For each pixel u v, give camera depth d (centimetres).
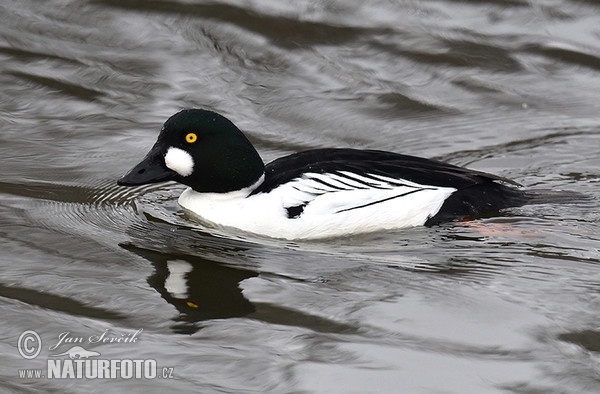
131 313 1069
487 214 1279
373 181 1262
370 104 1609
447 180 1281
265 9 1816
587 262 1179
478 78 1677
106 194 1367
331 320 1057
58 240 1229
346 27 1783
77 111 1583
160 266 1175
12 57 1703
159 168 1283
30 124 1545
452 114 1589
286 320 1057
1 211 1298
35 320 1049
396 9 1828
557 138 1520
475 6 1830
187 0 1833
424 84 1662
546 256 1193
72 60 1702
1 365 973
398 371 970
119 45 1741
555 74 1686
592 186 1380
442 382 954
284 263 1188
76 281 1130
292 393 938
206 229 1274
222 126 1268
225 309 1079
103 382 952
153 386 946
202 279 1146
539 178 1405
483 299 1098
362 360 986
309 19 1797
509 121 1570
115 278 1142
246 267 1177
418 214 1262
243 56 1719
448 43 1747
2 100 1602
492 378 959
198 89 1642
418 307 1083
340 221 1251
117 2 1828
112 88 1641
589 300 1095
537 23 1795
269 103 1609
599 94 1638
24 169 1421
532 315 1066
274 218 1255
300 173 1274
